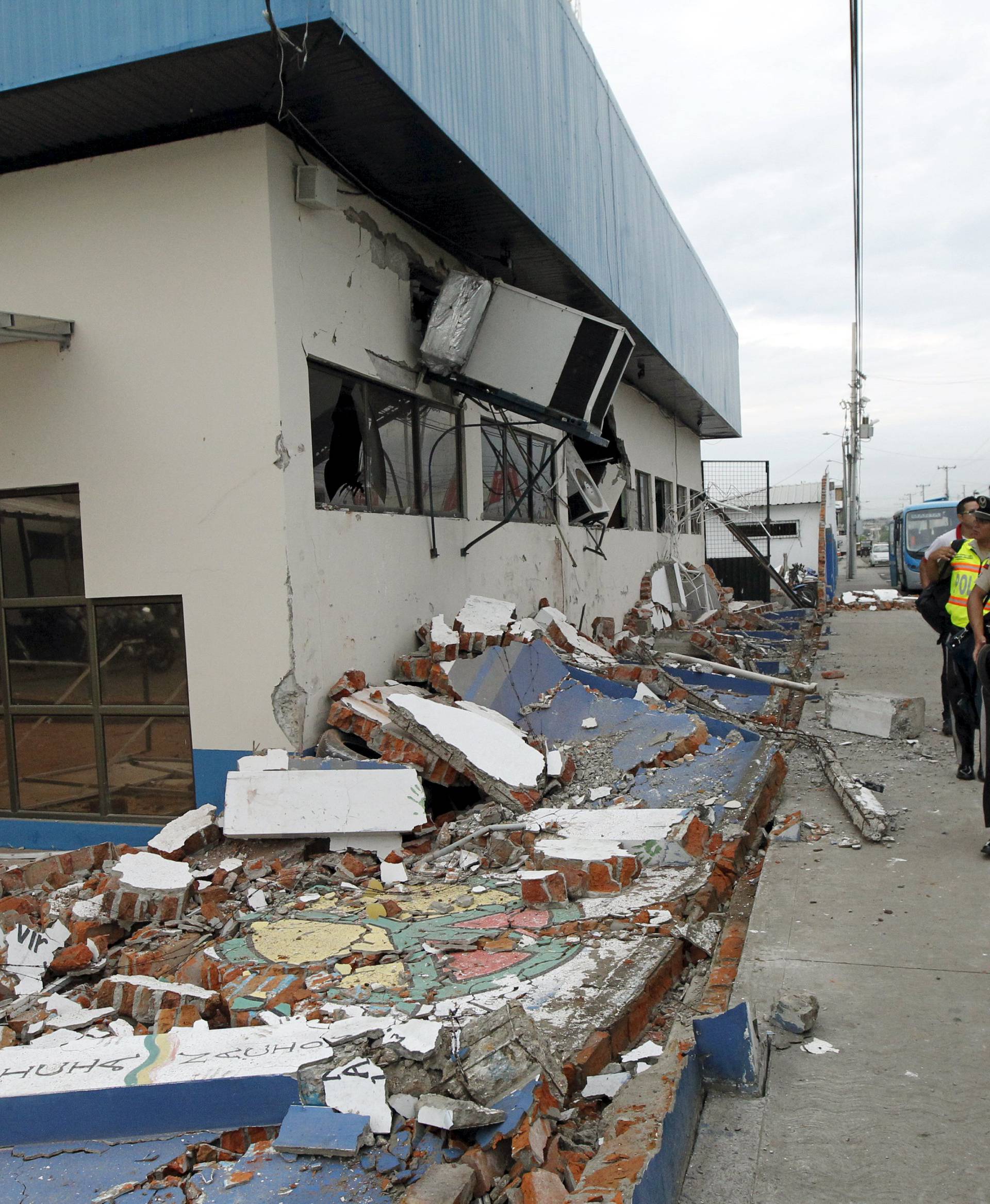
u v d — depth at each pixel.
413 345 8.09
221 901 5.21
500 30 7.54
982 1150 2.69
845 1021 3.43
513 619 9.23
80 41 5.56
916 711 8.16
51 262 6.77
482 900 4.98
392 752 6.27
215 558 6.43
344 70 5.57
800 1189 2.60
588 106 9.97
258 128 6.19
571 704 7.82
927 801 6.16
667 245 13.98
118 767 6.84
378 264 7.57
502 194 7.51
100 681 6.84
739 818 5.80
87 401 6.72
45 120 6.13
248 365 6.29
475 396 8.30
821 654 14.79
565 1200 2.37
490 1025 3.04
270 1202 2.60
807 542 38.62
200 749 6.55
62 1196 2.75
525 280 9.89
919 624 19.73
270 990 3.94
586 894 4.97
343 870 5.47
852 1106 2.94
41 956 4.66
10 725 7.12
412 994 3.85
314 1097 2.99
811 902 4.57
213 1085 3.03
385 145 6.61
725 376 20.39
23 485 6.92
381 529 7.50
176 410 6.48
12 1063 3.26
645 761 6.93
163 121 6.18
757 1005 3.58
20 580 7.02
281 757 6.11
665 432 18.77
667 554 18.38
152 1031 3.86
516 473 10.59
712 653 12.98
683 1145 2.74
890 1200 2.53
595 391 7.93
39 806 7.09
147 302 6.52
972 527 6.20
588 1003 3.71
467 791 6.86
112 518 6.69
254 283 6.24
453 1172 2.51
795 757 7.71
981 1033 3.29
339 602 6.87
